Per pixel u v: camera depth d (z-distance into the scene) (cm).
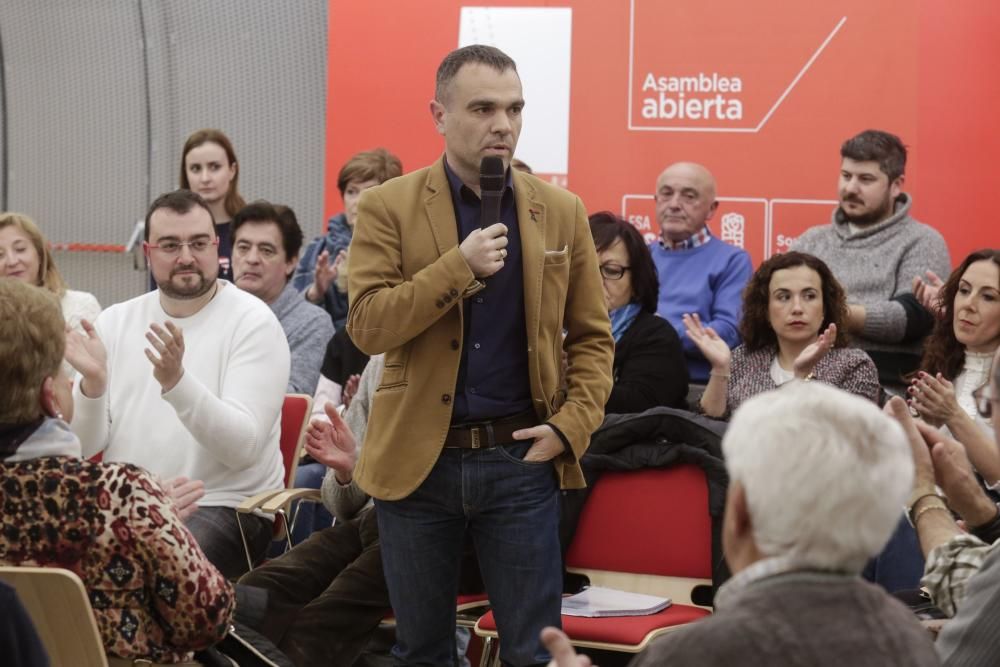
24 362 291
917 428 313
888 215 639
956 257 696
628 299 525
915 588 426
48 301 297
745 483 188
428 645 354
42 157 851
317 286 673
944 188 695
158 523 300
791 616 180
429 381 342
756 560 191
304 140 825
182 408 432
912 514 308
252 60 828
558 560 353
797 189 704
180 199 471
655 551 459
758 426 188
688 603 454
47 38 845
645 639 406
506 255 344
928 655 184
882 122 697
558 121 722
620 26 717
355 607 452
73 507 296
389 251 345
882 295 626
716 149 711
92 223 848
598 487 467
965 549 288
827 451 183
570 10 722
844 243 640
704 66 711
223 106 833
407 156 742
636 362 514
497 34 728
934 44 694
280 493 465
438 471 345
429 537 348
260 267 614
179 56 834
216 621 306
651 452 461
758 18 705
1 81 852
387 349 337
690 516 457
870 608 183
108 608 301
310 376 610
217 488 464
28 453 296
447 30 734
